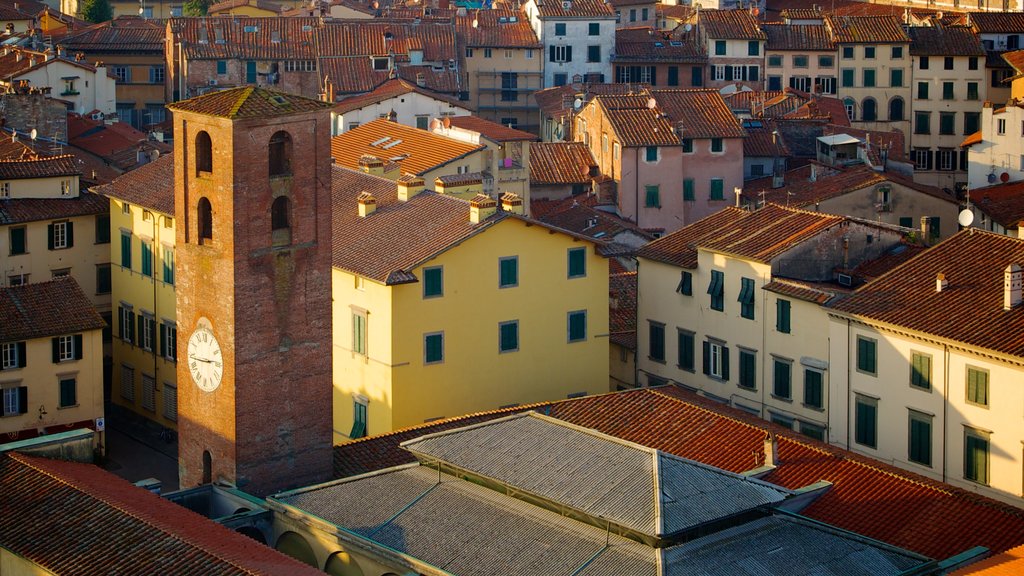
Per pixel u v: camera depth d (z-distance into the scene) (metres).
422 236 120.50
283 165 98.56
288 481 100.06
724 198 181.62
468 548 84.94
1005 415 104.19
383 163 143.25
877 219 163.25
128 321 143.50
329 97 197.62
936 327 108.00
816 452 97.06
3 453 95.75
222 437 98.81
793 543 83.38
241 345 97.19
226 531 86.56
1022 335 104.38
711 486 84.94
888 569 82.50
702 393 127.56
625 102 183.50
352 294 120.06
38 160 146.00
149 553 82.69
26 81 189.62
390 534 87.44
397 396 117.38
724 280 124.56
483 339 120.38
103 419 128.12
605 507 83.44
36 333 123.62
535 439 90.50
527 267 121.31
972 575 79.12
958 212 165.75
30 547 85.88
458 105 190.00
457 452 91.12
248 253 96.56
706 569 80.12
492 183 156.62
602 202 178.50
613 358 135.50
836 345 115.31
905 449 111.00
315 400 100.38
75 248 145.00
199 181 97.25
